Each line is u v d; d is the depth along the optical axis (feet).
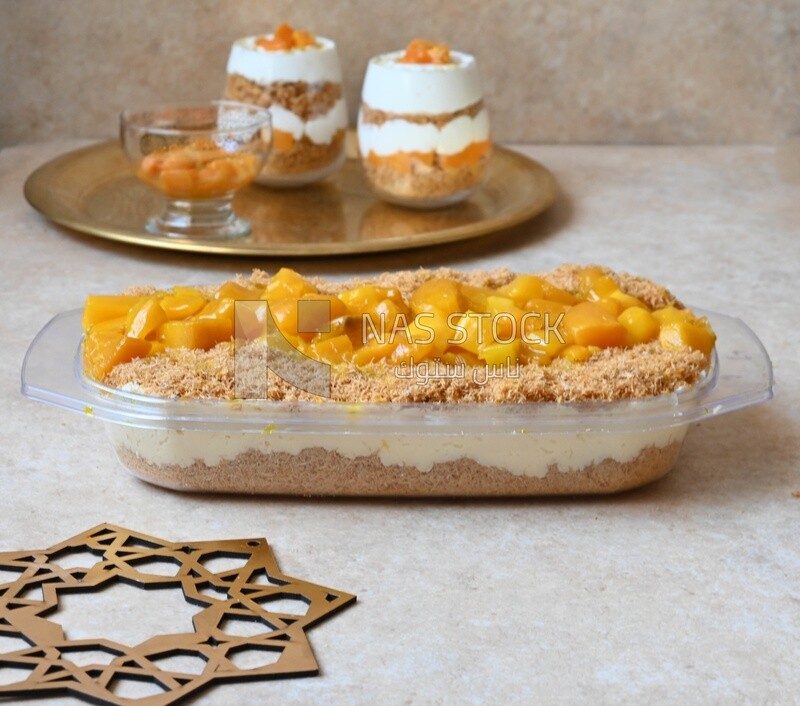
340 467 3.49
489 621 3.28
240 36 5.19
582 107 5.31
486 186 4.92
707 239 4.65
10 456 3.66
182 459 3.50
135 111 4.74
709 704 3.04
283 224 4.64
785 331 4.16
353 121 5.32
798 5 5.19
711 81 5.29
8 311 4.19
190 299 3.61
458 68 4.62
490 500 3.55
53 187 4.78
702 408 3.49
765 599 3.34
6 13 5.14
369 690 3.06
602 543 3.45
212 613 3.27
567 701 3.04
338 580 3.36
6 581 3.35
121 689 3.05
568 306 3.65
